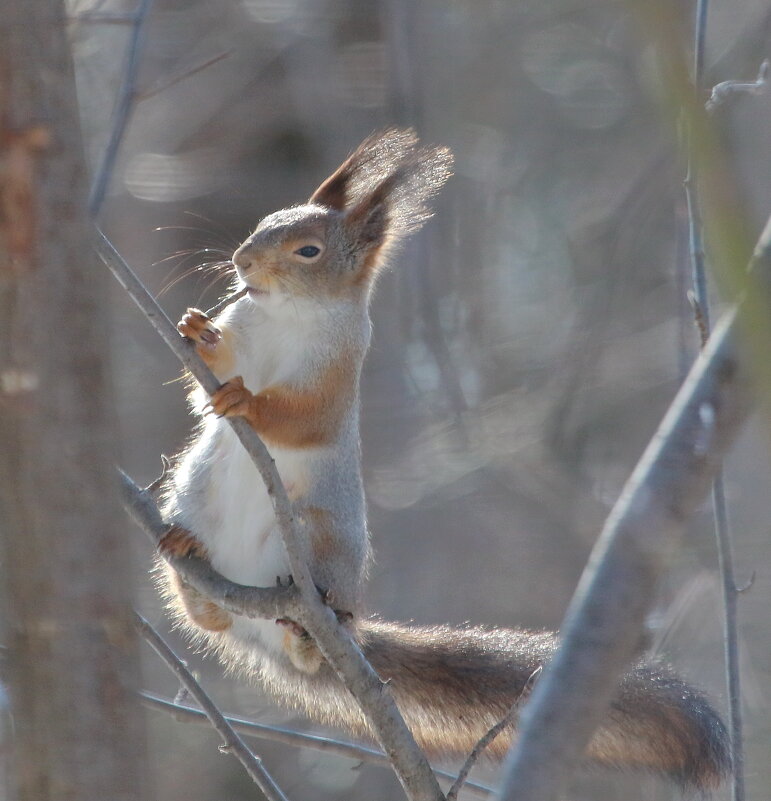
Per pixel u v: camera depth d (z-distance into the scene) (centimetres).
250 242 1002
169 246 2362
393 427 2122
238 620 988
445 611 2023
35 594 486
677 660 1575
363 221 1039
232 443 958
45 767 489
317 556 966
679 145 450
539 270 2356
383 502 2072
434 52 2325
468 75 2388
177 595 994
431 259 2162
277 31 2397
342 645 746
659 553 473
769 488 1830
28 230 475
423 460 2084
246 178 2383
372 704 734
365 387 2141
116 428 495
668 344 2216
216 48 2398
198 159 2369
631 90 2439
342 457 995
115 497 494
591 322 2206
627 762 934
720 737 931
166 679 1983
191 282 2356
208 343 974
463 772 724
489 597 2031
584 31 2556
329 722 1001
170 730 1961
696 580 1464
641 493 477
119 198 2345
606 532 486
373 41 2381
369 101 2350
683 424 481
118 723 492
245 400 910
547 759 465
